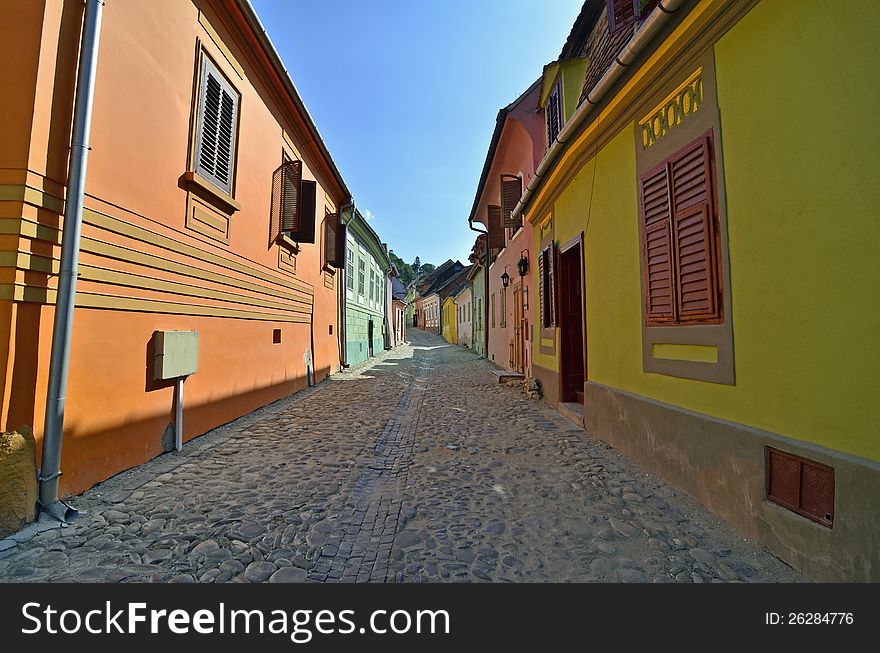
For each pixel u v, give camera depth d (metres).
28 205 3.02
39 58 3.12
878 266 2.12
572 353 7.48
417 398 8.95
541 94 9.97
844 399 2.29
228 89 6.14
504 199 12.19
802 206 2.53
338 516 3.41
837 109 2.32
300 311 9.62
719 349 3.25
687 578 2.50
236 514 3.37
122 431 4.05
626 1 4.93
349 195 13.34
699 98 3.49
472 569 2.66
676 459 3.77
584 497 3.70
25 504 2.95
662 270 4.04
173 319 4.88
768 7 2.78
